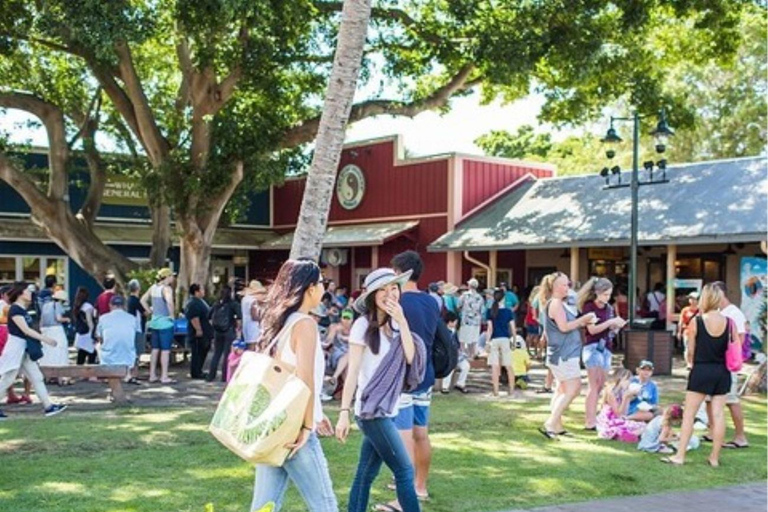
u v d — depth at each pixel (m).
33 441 8.59
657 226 19.75
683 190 21.22
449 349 6.20
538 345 19.20
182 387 13.33
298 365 4.35
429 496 6.61
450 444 8.80
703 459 8.28
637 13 17.11
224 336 14.01
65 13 13.22
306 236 8.77
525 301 24.33
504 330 12.79
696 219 19.36
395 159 26.41
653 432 8.66
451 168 24.73
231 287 14.33
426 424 6.36
